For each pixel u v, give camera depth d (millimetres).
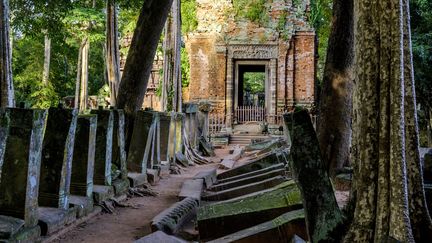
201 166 15328
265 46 25297
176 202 7836
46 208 5957
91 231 6062
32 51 30547
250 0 25266
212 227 5500
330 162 9109
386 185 3586
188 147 16172
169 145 13352
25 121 5168
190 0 25797
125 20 27625
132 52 10930
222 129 24906
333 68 9258
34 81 29328
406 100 3945
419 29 17562
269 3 25312
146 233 5988
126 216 7062
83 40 25484
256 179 9555
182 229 6230
